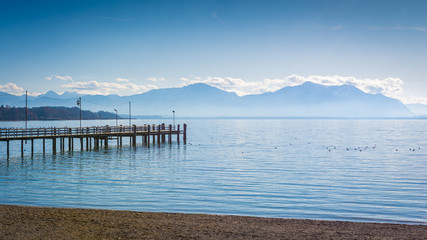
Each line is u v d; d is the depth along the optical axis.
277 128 178.62
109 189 26.53
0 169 36.53
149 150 58.22
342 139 93.88
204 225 15.04
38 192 25.23
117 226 14.68
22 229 14.05
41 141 86.44
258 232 14.10
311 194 25.27
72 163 41.53
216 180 30.83
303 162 44.88
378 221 18.66
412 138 99.00
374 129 168.00
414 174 35.12
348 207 21.58
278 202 22.77
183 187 27.50
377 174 35.12
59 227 14.41
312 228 14.84
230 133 124.56
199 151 57.78
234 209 20.91
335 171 37.03
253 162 44.38
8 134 43.91
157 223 15.25
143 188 27.00
